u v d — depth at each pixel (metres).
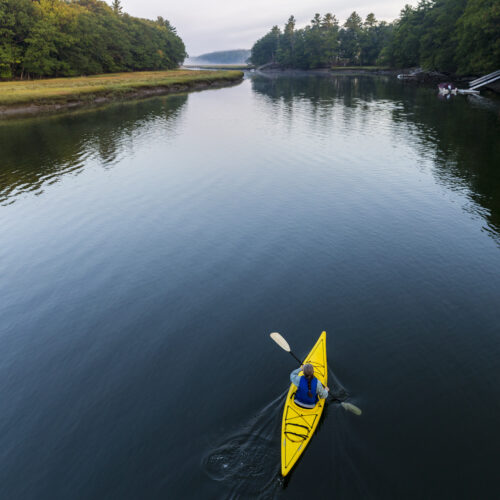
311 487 5.34
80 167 23.28
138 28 103.06
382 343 8.23
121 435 6.48
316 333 8.70
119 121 38.97
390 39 117.19
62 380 7.84
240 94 67.19
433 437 6.07
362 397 6.86
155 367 8.03
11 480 5.86
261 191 18.33
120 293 10.77
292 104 51.47
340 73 129.62
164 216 15.86
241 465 5.76
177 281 11.20
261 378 7.53
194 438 6.29
